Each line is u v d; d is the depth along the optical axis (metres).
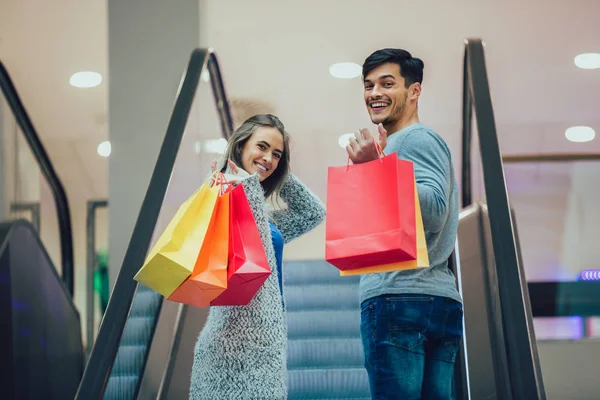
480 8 10.30
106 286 11.43
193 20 8.16
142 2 8.22
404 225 3.14
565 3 10.20
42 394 6.41
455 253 5.65
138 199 7.84
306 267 6.84
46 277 6.69
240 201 3.23
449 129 11.20
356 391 5.30
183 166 5.86
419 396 3.41
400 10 10.34
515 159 10.64
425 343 3.56
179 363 5.38
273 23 10.41
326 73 10.88
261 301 3.33
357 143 3.39
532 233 10.64
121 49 8.12
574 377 7.50
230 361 3.28
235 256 3.14
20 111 9.27
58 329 6.97
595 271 10.54
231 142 3.86
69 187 11.72
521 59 10.77
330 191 3.28
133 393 4.62
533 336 5.29
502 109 11.16
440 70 10.85
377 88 3.83
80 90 11.13
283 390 3.32
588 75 10.83
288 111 11.12
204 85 7.06
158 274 3.06
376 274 3.51
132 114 8.01
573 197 10.63
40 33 10.45
